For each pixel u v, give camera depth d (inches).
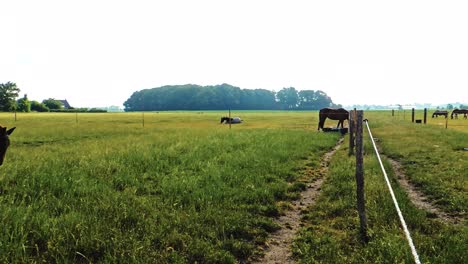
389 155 582.6
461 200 315.0
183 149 614.2
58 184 335.3
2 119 2198.6
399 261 200.1
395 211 282.7
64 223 239.0
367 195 326.6
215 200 312.5
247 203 319.0
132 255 205.6
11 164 441.1
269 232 266.5
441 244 225.5
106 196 306.7
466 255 205.6
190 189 341.7
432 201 333.1
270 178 408.8
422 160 516.7
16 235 217.2
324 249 225.5
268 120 2137.1
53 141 832.9
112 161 464.8
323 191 363.6
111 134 1027.3
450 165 468.8
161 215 269.3
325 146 728.3
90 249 212.8
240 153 556.7
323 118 1129.4
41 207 269.6
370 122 1459.2
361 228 247.6
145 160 487.2
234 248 228.4
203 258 214.2
